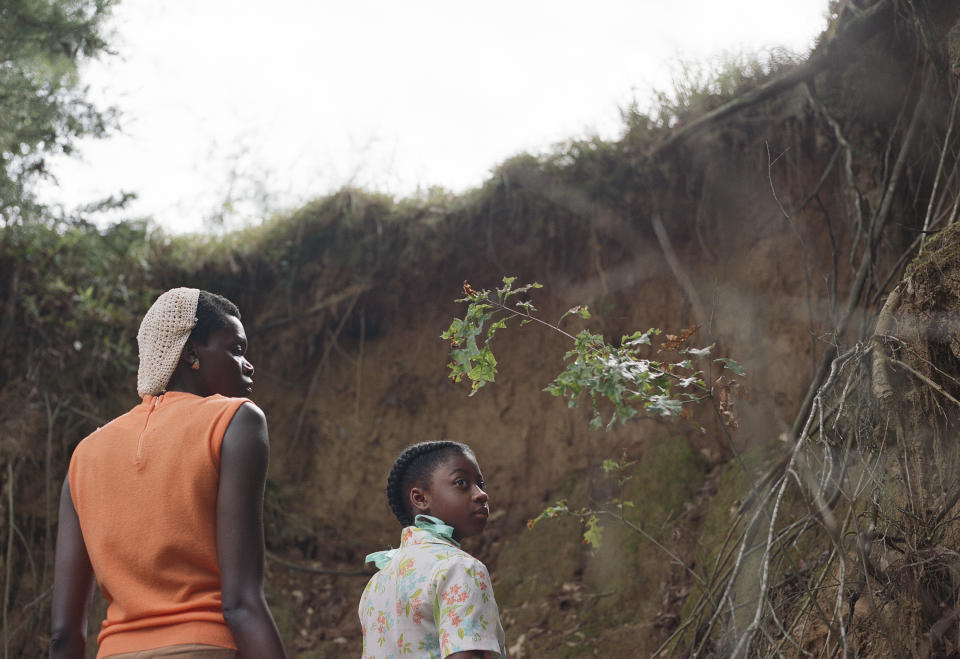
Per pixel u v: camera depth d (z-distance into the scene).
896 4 5.09
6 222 7.16
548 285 7.53
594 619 5.80
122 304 7.77
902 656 2.81
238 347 2.25
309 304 8.06
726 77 6.61
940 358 3.03
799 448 3.20
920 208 5.19
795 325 6.28
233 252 8.08
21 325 7.35
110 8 6.47
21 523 6.89
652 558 5.95
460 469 2.47
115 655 1.89
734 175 6.64
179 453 1.97
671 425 6.76
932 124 5.11
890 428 3.22
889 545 3.00
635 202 7.01
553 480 7.21
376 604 2.31
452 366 3.01
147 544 1.93
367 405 7.98
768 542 3.00
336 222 8.03
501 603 6.37
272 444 7.95
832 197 6.20
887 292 4.87
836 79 5.95
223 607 1.90
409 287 7.98
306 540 7.55
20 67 6.43
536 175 7.34
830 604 3.58
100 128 6.79
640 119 6.99
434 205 7.81
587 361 2.97
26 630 6.54
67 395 7.39
